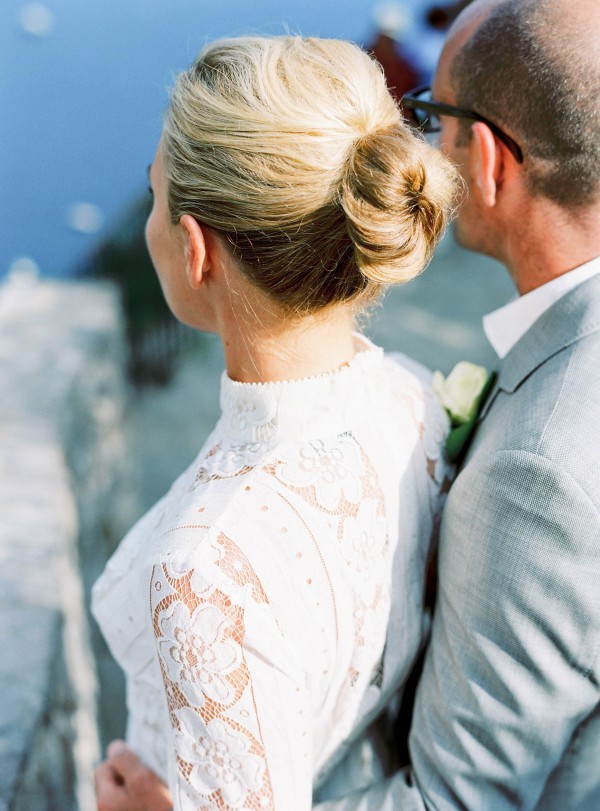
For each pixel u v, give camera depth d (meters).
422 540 1.20
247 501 0.97
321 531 0.99
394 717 1.37
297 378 1.04
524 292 1.27
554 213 1.19
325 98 0.93
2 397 3.23
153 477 5.47
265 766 0.95
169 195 1.02
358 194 0.92
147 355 6.53
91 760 2.49
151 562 0.95
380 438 1.12
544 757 1.10
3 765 1.52
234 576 0.92
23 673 1.77
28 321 4.18
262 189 0.92
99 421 4.05
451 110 1.24
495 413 1.22
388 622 1.12
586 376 1.07
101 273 6.46
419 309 6.95
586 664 1.04
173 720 0.96
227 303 1.03
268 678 0.94
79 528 3.24
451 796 1.12
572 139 1.12
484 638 1.06
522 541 1.01
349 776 1.24
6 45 19.12
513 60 1.14
